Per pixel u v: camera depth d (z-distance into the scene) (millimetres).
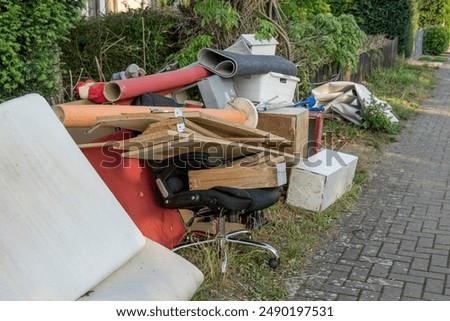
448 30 26203
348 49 8164
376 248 4570
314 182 5062
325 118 8242
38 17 3746
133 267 2994
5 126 2773
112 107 3748
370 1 17406
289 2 7020
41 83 3990
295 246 4418
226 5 6066
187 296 2996
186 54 6043
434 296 3803
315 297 3766
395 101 11156
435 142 8258
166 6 6949
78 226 2814
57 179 2859
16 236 2541
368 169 6762
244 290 3764
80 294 2648
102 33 6699
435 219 5238
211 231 4332
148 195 3992
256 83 5391
